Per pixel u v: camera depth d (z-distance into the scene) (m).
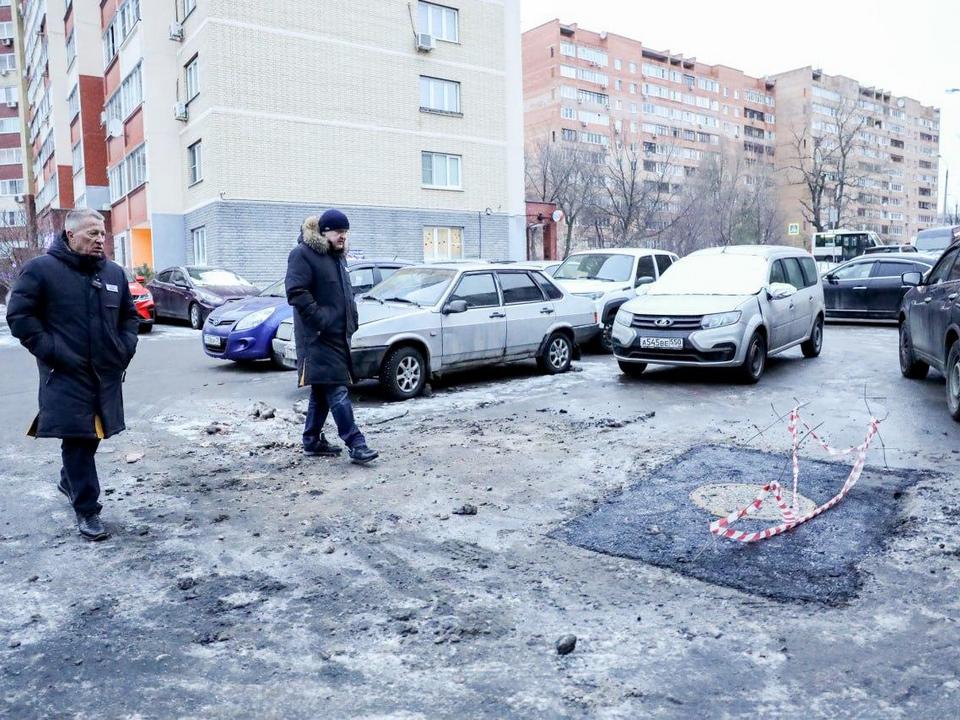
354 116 25.80
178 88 25.70
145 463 6.29
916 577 3.78
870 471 5.53
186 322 19.97
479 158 29.06
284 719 2.75
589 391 9.16
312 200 24.98
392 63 26.62
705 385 9.39
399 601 3.68
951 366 7.33
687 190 59.34
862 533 4.35
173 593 3.82
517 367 11.27
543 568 4.02
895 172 120.88
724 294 9.70
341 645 3.27
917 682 2.89
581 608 3.56
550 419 7.66
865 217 113.88
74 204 40.31
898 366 10.64
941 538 4.23
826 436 6.65
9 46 67.69
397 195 26.91
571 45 87.38
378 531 4.61
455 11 28.30
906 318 9.48
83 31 33.91
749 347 9.25
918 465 5.66
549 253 34.69
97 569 4.14
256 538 4.54
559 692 2.88
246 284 18.52
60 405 4.38
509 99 29.81
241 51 23.44
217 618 3.54
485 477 5.65
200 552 4.34
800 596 3.62
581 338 10.91
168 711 2.82
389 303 9.40
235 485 5.62
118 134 29.39
